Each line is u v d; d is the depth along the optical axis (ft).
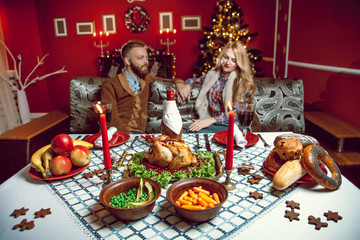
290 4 10.59
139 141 4.28
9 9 13.23
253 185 2.94
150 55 14.29
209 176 3.02
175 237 2.17
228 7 11.93
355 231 2.20
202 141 4.20
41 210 2.51
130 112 6.46
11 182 3.08
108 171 2.80
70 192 2.85
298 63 9.89
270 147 3.93
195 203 2.36
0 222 2.38
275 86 6.42
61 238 2.18
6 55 13.47
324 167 3.13
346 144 5.72
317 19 8.43
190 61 15.46
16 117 13.67
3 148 4.89
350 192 2.75
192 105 6.72
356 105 6.59
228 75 6.46
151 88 6.51
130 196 2.49
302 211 2.47
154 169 3.10
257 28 14.76
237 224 2.31
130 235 2.20
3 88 12.77
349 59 6.81
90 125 6.60
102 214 2.48
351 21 6.66
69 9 14.35
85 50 14.87
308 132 6.44
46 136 5.45
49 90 14.90
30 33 13.64
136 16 14.53
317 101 8.59
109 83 6.37
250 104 3.46
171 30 14.93
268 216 2.41
